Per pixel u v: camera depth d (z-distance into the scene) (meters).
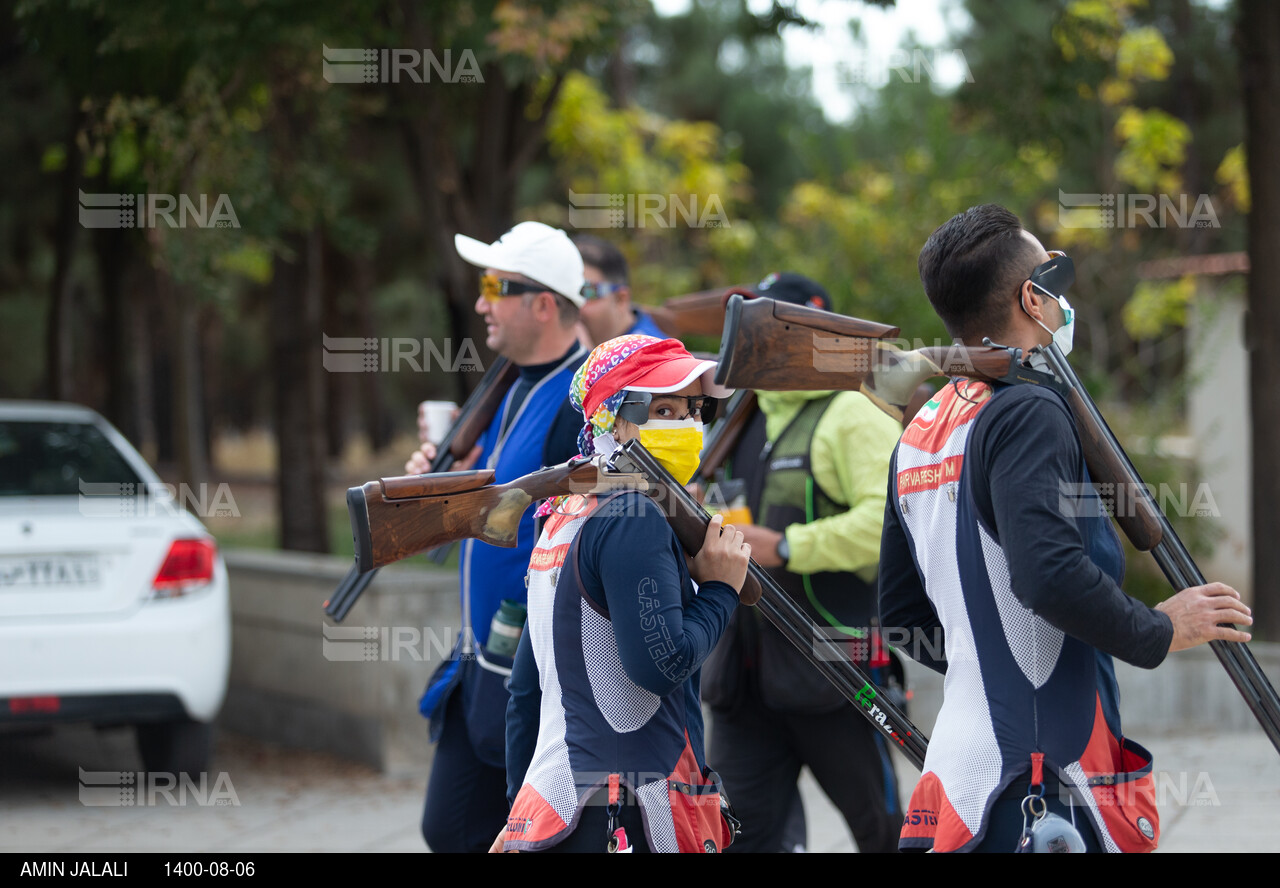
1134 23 57.34
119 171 30.23
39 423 22.23
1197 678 24.73
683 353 9.16
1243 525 40.19
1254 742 23.16
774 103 91.75
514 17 24.53
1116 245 53.16
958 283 8.45
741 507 12.86
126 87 24.81
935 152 37.78
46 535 19.38
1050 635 7.91
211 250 25.61
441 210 29.70
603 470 8.73
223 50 24.61
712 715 13.55
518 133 31.81
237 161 25.86
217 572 20.97
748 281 41.31
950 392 8.55
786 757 13.29
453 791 12.41
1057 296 8.34
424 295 99.50
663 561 8.39
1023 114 29.42
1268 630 27.67
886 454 12.77
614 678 8.52
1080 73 29.27
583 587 8.52
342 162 34.56
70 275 37.88
